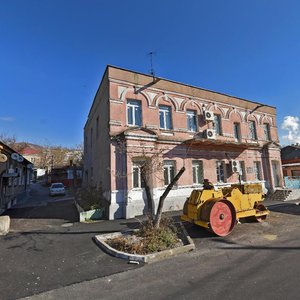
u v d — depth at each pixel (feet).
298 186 75.25
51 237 29.86
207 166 56.08
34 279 18.12
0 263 21.42
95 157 65.77
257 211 34.27
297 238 26.99
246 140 66.69
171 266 19.99
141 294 15.37
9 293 16.03
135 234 28.48
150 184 45.52
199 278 17.37
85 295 15.58
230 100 65.36
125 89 47.93
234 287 15.66
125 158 43.83
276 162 72.74
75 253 23.84
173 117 53.31
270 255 21.63
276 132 75.61
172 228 30.22
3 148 49.08
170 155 50.70
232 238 27.71
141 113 49.16
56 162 182.70
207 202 29.86
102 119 53.31
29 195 93.61
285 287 15.31
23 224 38.50
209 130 55.93
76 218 42.98
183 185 51.01
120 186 43.06
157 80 52.19
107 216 41.45
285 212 43.11
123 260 21.68
